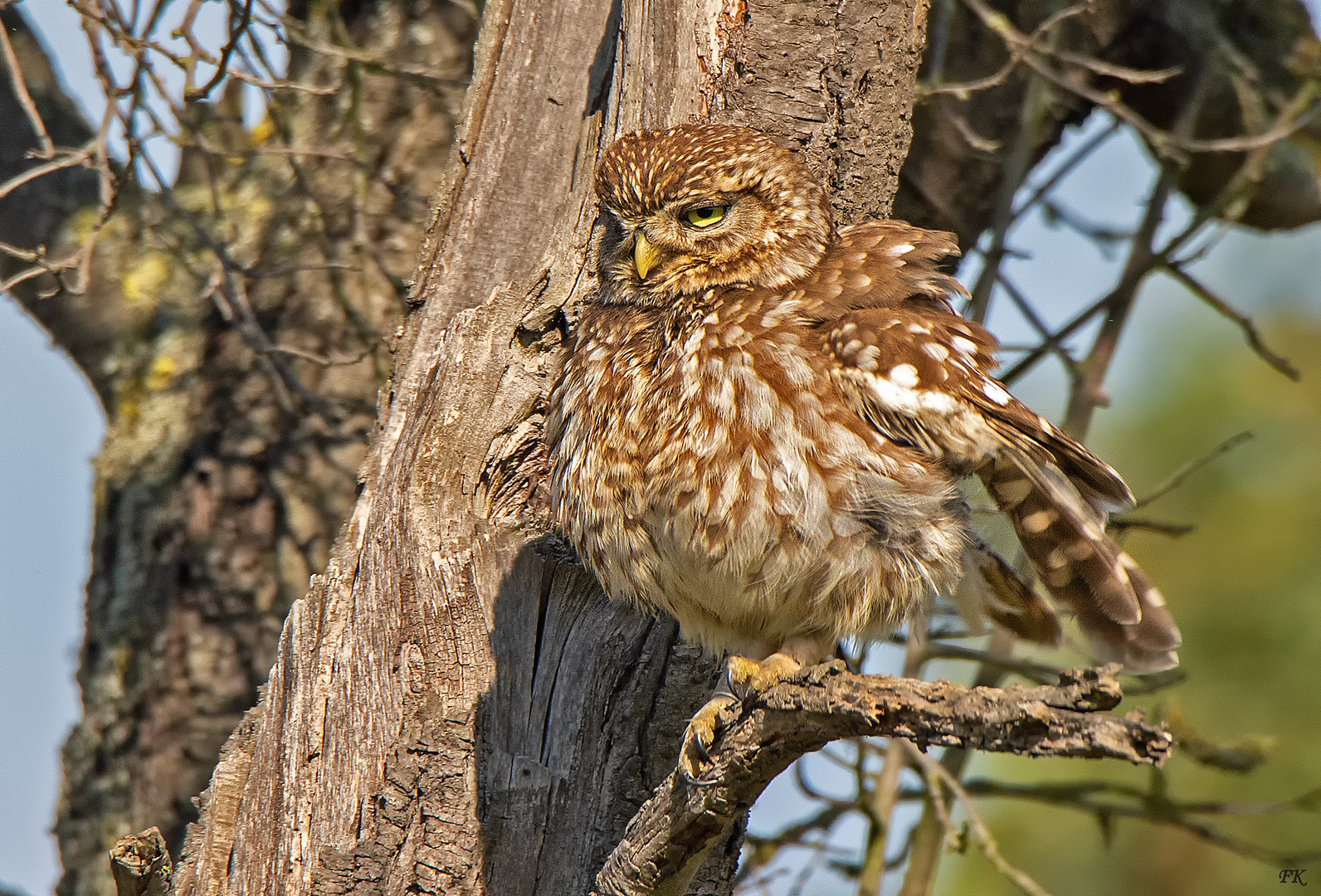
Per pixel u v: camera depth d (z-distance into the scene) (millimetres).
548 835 8164
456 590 8398
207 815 8500
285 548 13148
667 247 8438
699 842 7199
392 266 13391
